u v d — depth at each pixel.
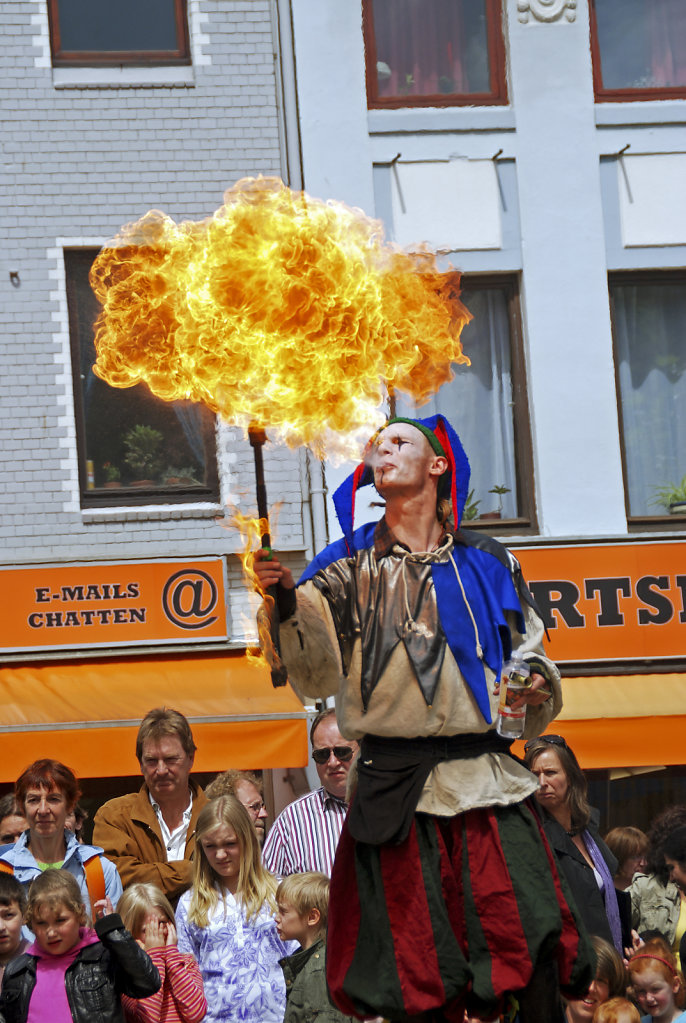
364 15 16.55
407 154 16.34
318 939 7.64
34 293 15.63
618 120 16.75
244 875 7.86
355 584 4.40
